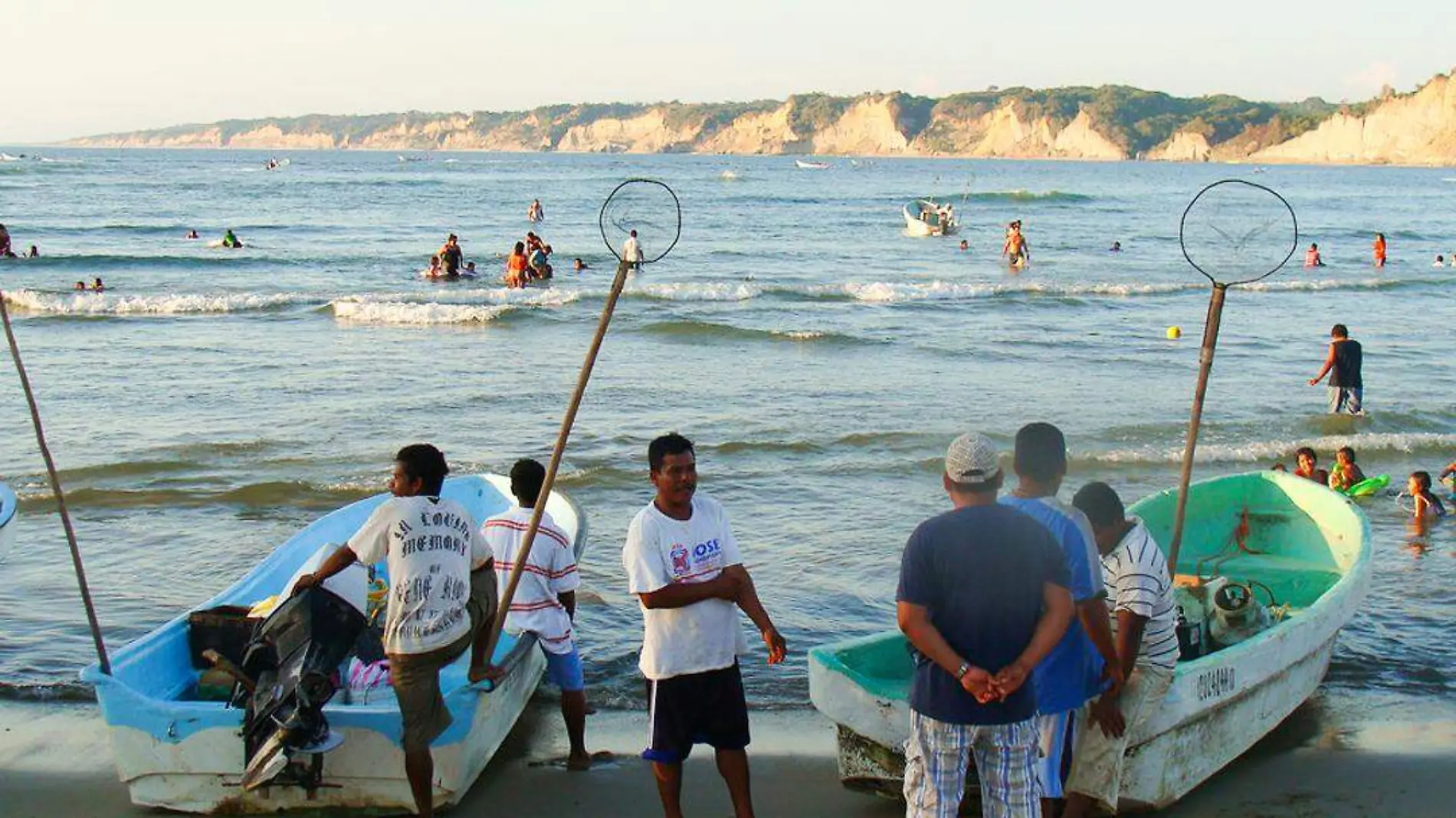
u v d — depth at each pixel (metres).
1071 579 4.61
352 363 19.91
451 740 5.80
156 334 22.64
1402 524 11.86
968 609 4.35
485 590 5.75
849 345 22.36
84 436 14.63
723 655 5.26
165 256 36.12
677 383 18.59
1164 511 8.96
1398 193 105.81
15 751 6.71
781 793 6.28
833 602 9.50
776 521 11.72
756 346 22.19
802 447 14.53
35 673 7.86
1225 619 6.93
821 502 12.38
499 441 14.66
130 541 10.81
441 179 99.50
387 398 17.11
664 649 5.23
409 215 58.03
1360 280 34.59
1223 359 21.34
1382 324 25.98
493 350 21.47
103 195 69.50
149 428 15.12
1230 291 31.91
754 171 149.12
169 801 5.86
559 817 6.02
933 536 4.41
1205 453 14.35
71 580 9.75
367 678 6.42
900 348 22.09
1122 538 5.29
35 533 11.02
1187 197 91.75
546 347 21.86
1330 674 7.98
